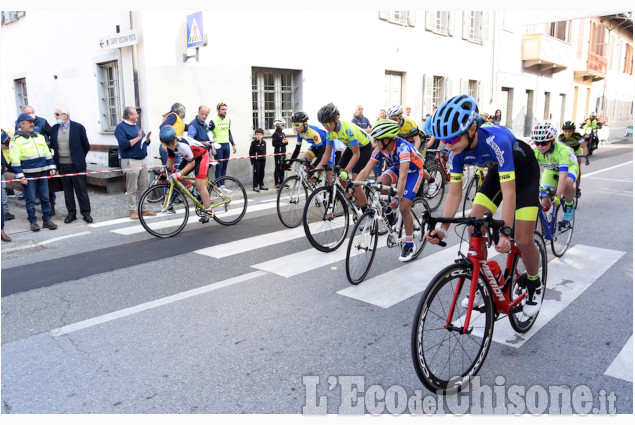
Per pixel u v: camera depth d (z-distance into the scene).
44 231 6.44
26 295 4.01
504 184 2.54
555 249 4.78
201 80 9.30
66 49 11.03
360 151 5.85
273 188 10.05
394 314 3.51
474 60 16.91
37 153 6.40
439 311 2.48
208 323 3.39
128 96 9.25
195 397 2.51
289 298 3.83
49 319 3.51
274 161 10.44
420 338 2.37
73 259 5.05
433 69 14.89
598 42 28.20
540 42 19.59
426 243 5.47
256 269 4.58
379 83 12.99
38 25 11.87
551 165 4.77
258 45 10.05
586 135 16.97
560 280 4.20
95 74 10.23
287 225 6.32
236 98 9.87
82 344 3.11
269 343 3.08
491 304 2.69
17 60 13.18
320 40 11.24
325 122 5.11
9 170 7.92
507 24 9.84
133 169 7.05
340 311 3.57
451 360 2.57
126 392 2.56
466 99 2.49
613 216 6.78
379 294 3.91
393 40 13.23
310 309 3.61
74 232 6.34
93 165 10.50
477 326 2.66
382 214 4.32
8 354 2.99
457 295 2.54
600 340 3.10
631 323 3.34
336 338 3.14
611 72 32.06
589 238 5.59
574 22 24.42
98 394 2.55
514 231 2.80
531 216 2.72
